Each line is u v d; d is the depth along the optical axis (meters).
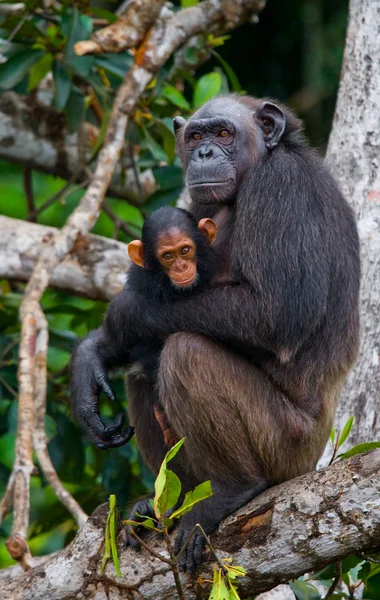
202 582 10.84
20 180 29.81
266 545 10.76
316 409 12.66
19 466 13.10
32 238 18.64
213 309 12.34
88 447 19.91
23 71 17.92
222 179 13.24
